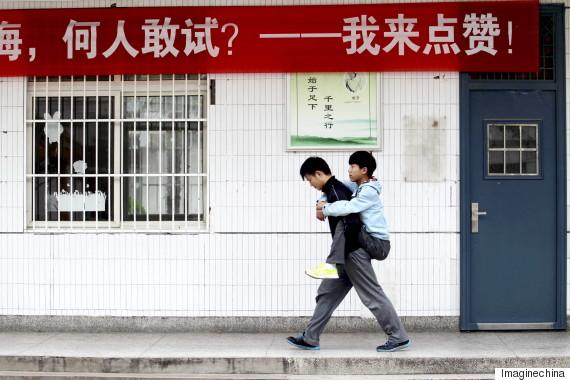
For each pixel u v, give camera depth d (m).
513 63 6.75
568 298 6.82
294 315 6.80
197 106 6.93
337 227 5.84
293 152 6.80
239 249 6.82
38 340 6.54
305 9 6.80
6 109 6.93
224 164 6.83
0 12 6.90
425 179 6.75
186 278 6.84
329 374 5.86
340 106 6.78
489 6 6.76
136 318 6.86
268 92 6.82
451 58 6.75
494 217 6.80
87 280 6.88
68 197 6.96
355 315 6.77
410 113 6.77
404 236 6.77
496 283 6.80
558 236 6.79
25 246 6.91
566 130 6.80
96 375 5.87
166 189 6.94
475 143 6.81
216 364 5.90
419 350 6.06
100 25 6.88
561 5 6.78
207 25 6.83
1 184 6.92
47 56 6.90
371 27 6.79
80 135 6.96
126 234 6.87
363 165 5.95
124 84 6.95
